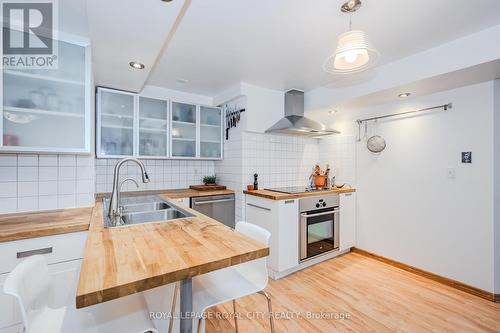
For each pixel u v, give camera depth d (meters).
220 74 2.61
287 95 3.16
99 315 0.94
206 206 2.87
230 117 3.18
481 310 1.90
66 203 1.95
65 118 1.71
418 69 2.06
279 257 2.43
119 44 1.67
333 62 1.61
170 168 3.19
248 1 1.44
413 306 1.96
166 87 3.04
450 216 2.31
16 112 1.57
